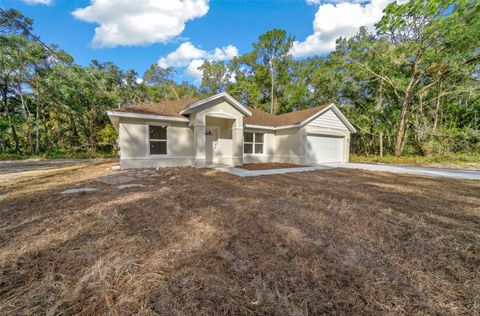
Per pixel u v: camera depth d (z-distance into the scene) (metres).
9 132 20.66
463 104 16.47
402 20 14.80
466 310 1.66
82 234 2.89
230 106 11.02
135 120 9.55
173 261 2.25
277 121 15.10
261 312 1.64
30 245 2.58
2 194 5.08
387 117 19.31
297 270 2.12
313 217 3.59
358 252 2.48
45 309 1.62
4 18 15.85
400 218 3.59
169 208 4.03
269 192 5.39
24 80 18.95
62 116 21.94
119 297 1.74
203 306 1.67
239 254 2.41
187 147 10.97
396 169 10.73
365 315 1.61
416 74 16.75
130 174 8.13
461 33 13.37
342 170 10.27
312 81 22.84
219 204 4.30
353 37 20.11
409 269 2.16
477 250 2.55
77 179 7.12
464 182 7.05
